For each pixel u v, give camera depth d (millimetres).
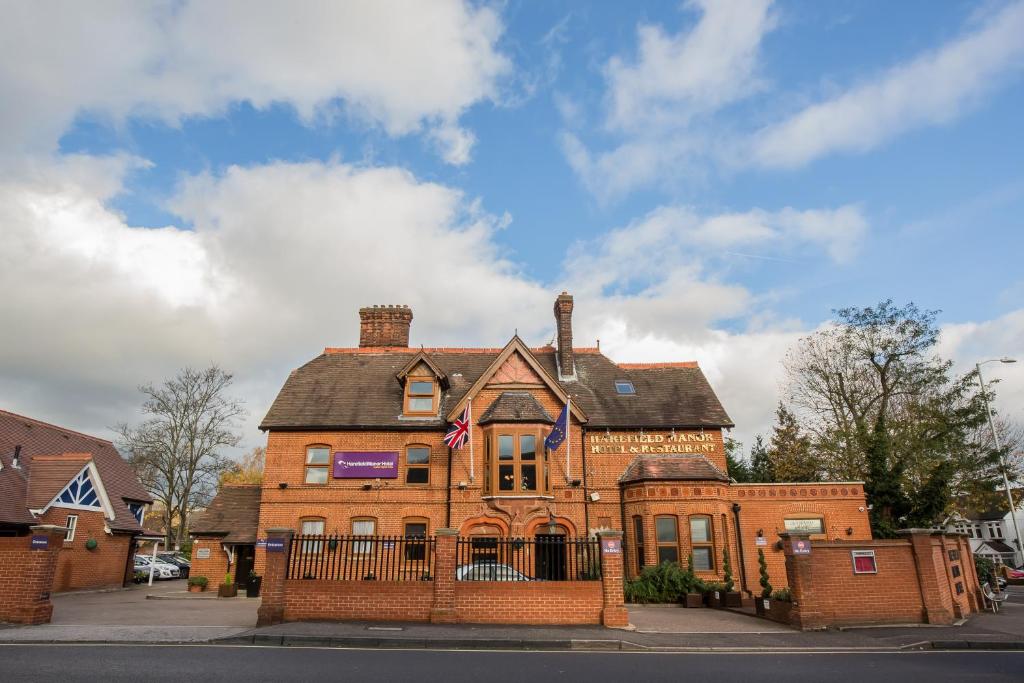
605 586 15242
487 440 24375
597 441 25125
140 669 9359
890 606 15648
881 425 29750
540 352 30438
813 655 11875
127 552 30812
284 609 15039
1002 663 11125
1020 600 25688
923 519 27172
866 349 36344
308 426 25219
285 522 24234
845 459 34438
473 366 29422
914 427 33469
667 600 20266
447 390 27297
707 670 10211
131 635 12562
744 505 24078
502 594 15203
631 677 9547
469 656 11281
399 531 24078
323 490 24562
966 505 37344
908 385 34844
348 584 15258
